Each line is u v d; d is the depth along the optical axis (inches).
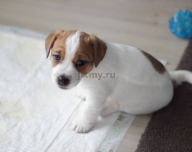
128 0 48.3
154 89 29.1
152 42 40.1
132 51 28.7
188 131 29.4
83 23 43.2
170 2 47.8
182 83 33.8
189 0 47.9
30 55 36.6
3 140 28.3
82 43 25.4
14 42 38.0
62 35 26.2
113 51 27.9
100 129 29.5
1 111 30.6
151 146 28.3
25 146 28.0
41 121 29.9
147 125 30.0
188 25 39.7
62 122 29.9
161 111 31.1
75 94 32.2
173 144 28.4
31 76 34.1
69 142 28.3
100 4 47.6
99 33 41.4
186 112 31.0
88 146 28.1
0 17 43.7
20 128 29.3
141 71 28.4
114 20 43.9
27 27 42.0
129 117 30.9
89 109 28.5
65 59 25.3
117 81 28.5
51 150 27.7
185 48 38.9
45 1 48.0
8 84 33.1
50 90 32.8
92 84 27.7
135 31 41.8
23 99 31.8
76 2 47.9
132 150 28.3
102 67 27.3
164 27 42.4
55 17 44.4
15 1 47.7
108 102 31.1
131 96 29.3
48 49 27.0
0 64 35.3
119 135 29.2
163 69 29.8
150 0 48.3
